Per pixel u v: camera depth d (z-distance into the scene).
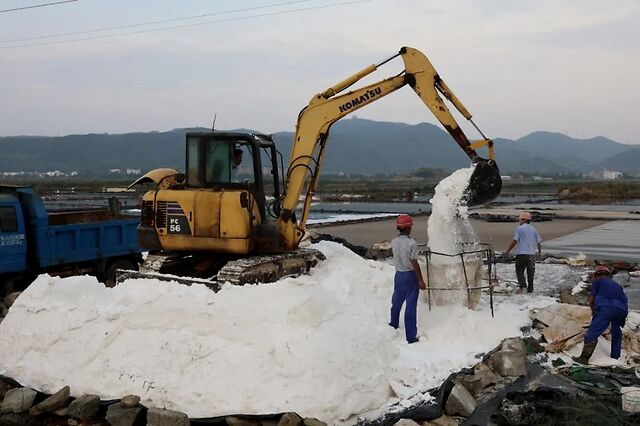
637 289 15.49
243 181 10.78
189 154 10.84
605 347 9.98
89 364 8.12
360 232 29.81
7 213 13.56
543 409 7.59
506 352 8.90
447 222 11.05
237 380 7.30
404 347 9.00
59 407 7.66
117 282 10.44
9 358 8.66
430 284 10.59
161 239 10.66
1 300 13.55
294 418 6.66
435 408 7.45
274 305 7.98
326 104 12.05
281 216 11.57
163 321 8.14
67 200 54.62
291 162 12.05
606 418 7.34
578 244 25.25
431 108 11.97
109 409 7.34
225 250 10.37
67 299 8.93
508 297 13.06
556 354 9.81
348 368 7.42
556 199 66.44
